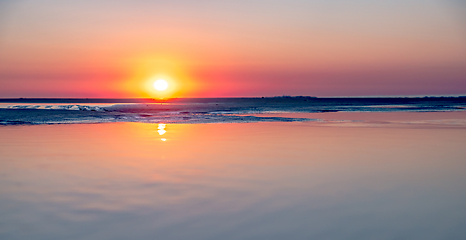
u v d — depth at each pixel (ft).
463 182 29.43
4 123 87.04
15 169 33.81
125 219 20.92
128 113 131.34
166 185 28.25
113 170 33.42
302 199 24.75
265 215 21.65
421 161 38.27
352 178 30.73
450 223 20.36
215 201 24.23
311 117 117.19
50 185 28.19
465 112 153.07
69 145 49.52
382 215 21.66
